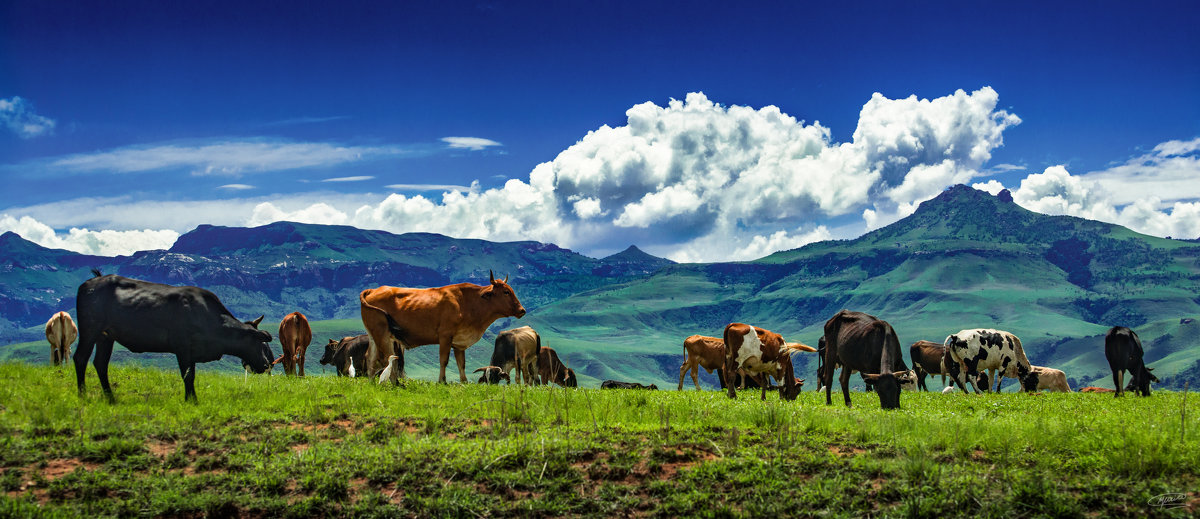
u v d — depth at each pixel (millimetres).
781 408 14312
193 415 13289
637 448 11234
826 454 11023
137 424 12289
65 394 14797
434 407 15195
